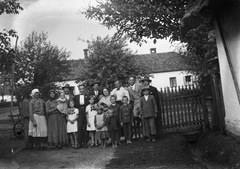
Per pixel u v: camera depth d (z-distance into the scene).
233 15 5.48
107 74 17.59
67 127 8.30
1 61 12.92
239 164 4.81
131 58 18.53
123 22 7.76
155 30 7.62
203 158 6.05
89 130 8.19
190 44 8.05
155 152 6.70
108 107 8.24
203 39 8.09
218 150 5.88
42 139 8.18
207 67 8.64
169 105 8.95
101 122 8.01
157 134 8.41
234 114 5.98
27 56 19.38
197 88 8.82
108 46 17.81
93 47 18.11
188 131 8.70
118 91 9.09
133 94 9.19
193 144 7.65
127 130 8.31
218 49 6.48
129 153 6.88
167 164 5.60
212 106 7.75
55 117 8.16
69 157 6.94
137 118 8.99
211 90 7.86
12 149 8.73
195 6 5.46
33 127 8.09
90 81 17.38
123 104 8.34
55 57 20.03
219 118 7.05
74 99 8.62
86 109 8.27
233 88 5.90
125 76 17.78
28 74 19.08
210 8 5.86
